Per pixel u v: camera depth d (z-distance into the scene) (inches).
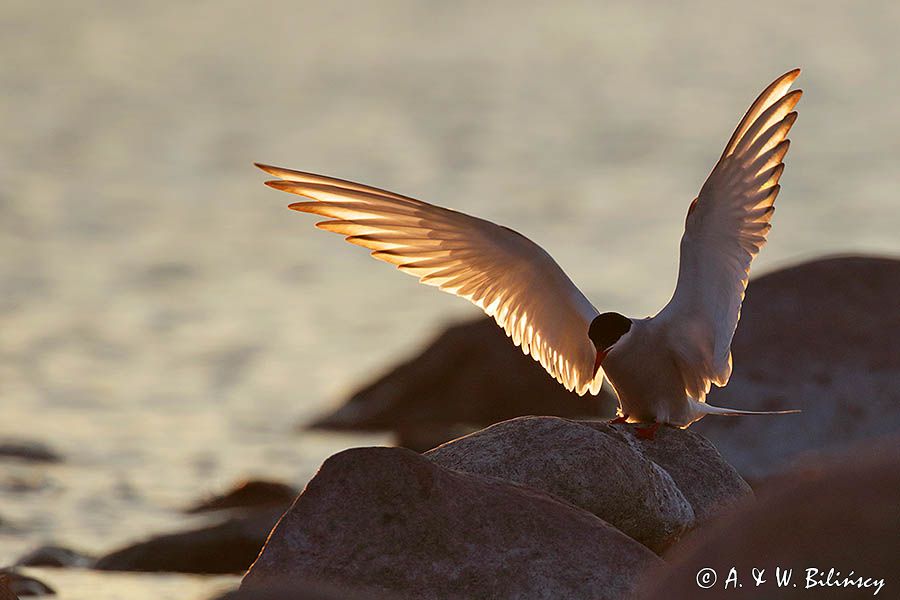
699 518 316.5
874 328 513.3
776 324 518.9
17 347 840.3
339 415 683.4
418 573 266.7
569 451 299.7
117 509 489.4
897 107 2110.0
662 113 2153.1
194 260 1141.1
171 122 2043.6
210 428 663.8
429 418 685.9
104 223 1294.3
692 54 3021.7
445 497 274.1
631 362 303.9
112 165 1652.3
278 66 2837.1
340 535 269.7
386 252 307.4
